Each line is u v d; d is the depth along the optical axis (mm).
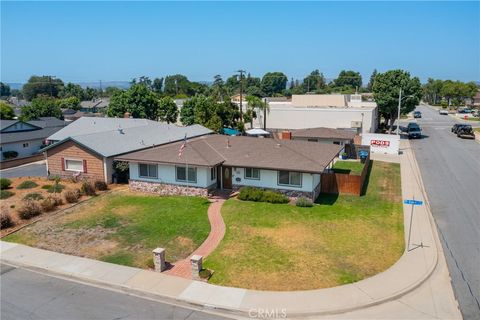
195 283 15102
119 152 31734
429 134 63250
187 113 63375
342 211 23641
